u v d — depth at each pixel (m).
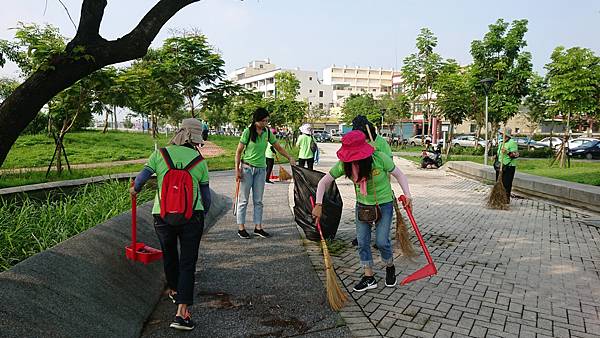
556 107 19.64
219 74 17.05
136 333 3.38
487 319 3.79
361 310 3.94
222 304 4.03
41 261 3.33
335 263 5.27
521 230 7.16
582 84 18.34
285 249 5.80
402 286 4.55
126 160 21.17
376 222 4.37
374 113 49.00
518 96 24.25
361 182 4.18
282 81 42.78
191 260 3.53
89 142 28.12
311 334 3.49
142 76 15.76
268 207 8.98
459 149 30.56
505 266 5.26
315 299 4.16
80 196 7.11
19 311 2.74
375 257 5.54
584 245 6.25
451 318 3.80
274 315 3.81
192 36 16.80
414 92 32.09
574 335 3.52
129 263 4.15
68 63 3.88
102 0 4.02
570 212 8.84
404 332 3.53
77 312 3.09
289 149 32.09
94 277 3.57
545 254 5.79
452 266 5.23
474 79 24.27
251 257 5.43
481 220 7.96
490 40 23.73
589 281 4.77
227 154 26.11
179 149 3.60
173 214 3.41
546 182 10.54
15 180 11.16
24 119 3.84
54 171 14.23
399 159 25.81
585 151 28.36
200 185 3.61
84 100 13.18
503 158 9.45
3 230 4.59
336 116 82.88
